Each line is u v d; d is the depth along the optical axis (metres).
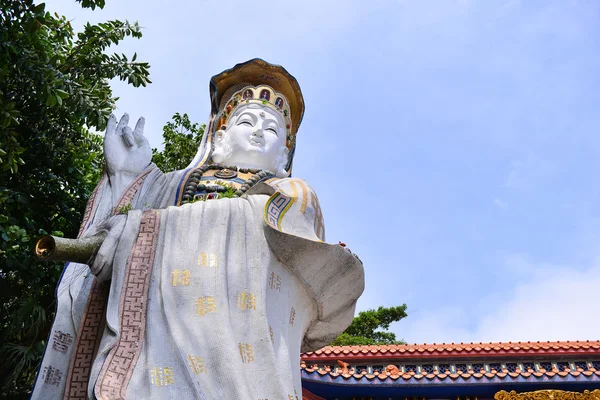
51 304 12.75
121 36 13.39
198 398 7.12
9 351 12.07
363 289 9.08
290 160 12.02
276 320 8.22
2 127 11.34
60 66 12.84
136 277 8.00
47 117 13.37
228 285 8.12
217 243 8.40
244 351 7.68
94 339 8.14
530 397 14.30
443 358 14.64
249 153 11.08
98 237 8.21
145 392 7.17
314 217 9.35
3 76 11.57
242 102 11.70
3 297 12.80
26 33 11.72
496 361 14.66
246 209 8.83
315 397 14.42
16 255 11.88
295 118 12.27
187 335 7.58
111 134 10.31
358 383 14.27
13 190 12.82
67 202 13.87
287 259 8.62
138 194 9.86
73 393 7.82
